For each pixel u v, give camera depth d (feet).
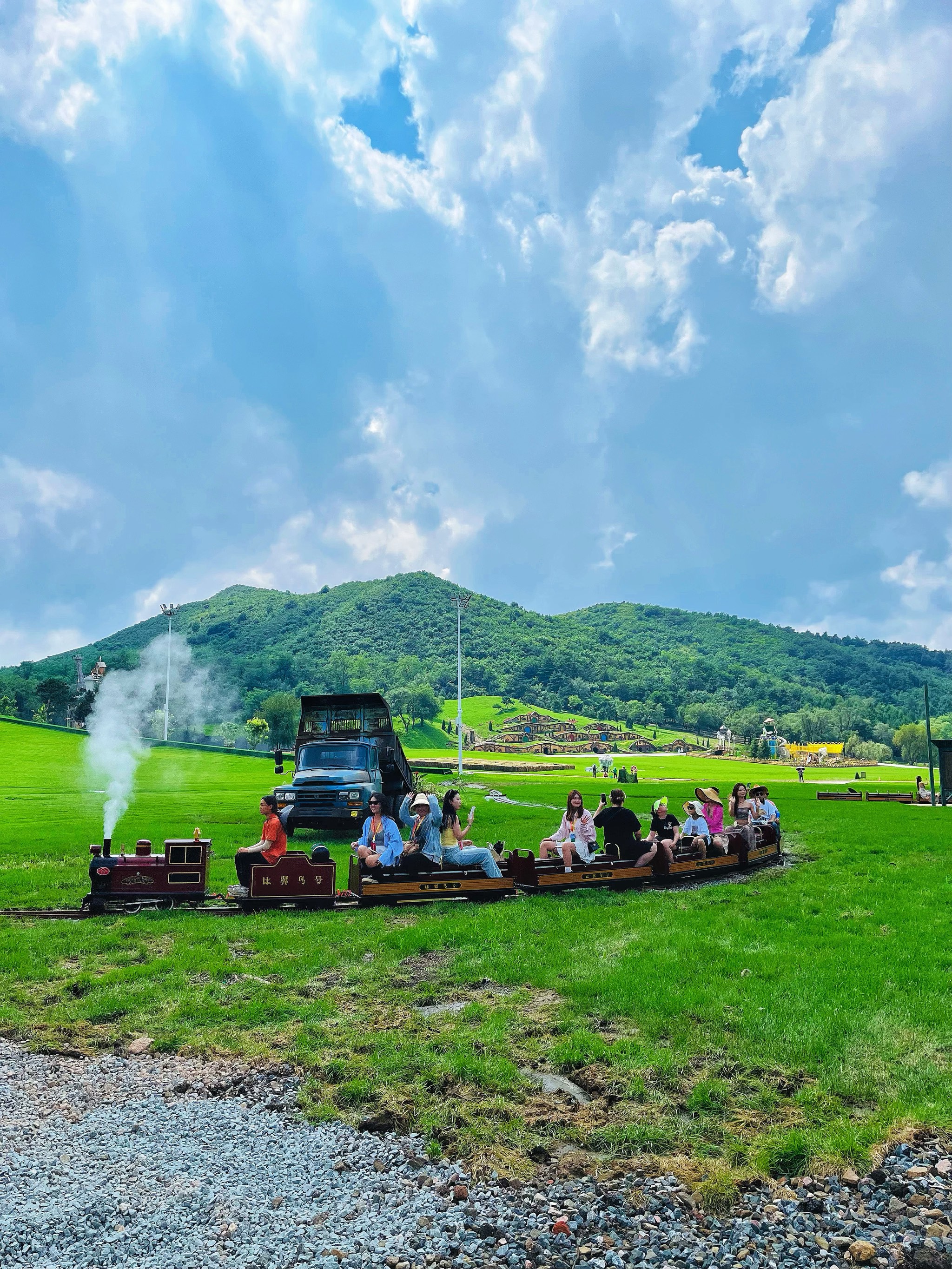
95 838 70.95
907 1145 16.78
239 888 45.65
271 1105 19.52
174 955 32.24
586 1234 14.52
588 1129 18.02
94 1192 15.58
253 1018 24.97
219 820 88.79
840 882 48.14
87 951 33.17
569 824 47.96
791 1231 14.57
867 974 27.32
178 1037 23.56
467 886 42.83
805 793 168.14
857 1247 13.85
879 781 338.95
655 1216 15.01
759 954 30.45
